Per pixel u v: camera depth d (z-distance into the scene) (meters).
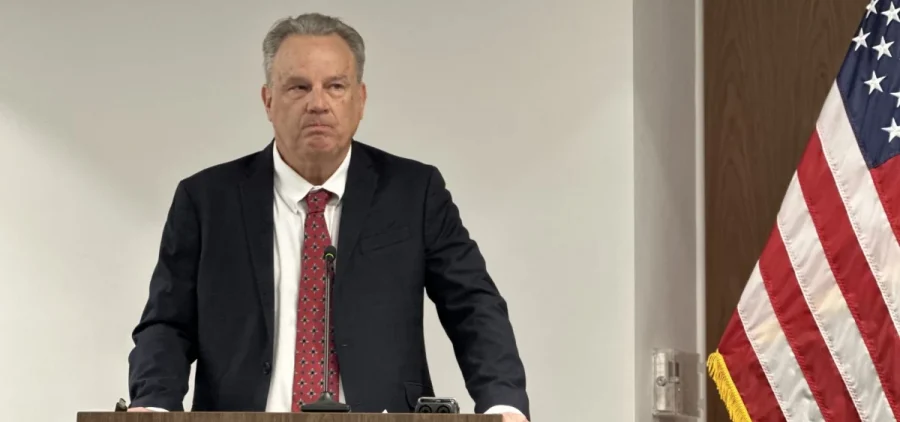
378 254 3.33
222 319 3.30
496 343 3.16
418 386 3.27
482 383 3.09
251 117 5.03
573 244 4.77
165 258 3.40
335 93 3.35
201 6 5.13
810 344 4.17
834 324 4.14
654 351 4.86
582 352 4.70
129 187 4.99
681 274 5.20
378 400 3.18
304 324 3.28
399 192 3.42
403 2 5.06
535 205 4.82
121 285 4.92
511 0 4.98
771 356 4.23
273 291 3.31
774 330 4.24
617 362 4.67
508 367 3.10
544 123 4.87
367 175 3.44
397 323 3.28
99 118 5.05
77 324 4.90
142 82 5.07
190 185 3.46
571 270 4.75
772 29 5.36
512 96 4.92
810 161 4.31
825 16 5.27
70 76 5.08
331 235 3.39
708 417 5.25
